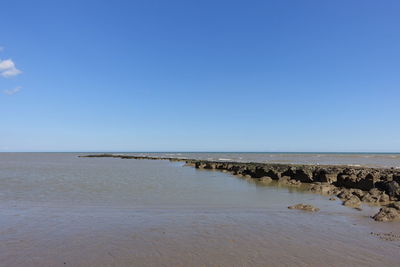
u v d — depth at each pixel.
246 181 30.47
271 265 8.55
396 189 19.44
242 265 8.55
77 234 11.34
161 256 9.20
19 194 20.84
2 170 46.12
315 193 22.08
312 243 10.39
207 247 9.99
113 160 96.50
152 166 60.75
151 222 13.16
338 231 11.80
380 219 13.43
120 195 20.69
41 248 9.84
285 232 11.68
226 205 17.23
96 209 15.90
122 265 8.52
